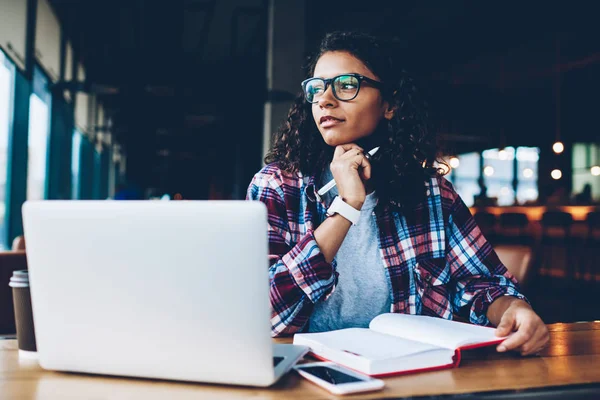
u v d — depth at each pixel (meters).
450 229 1.30
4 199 5.65
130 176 17.38
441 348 0.86
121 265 0.72
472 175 14.63
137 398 0.69
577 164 11.26
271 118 7.21
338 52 1.21
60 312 0.76
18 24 5.31
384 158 1.25
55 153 8.05
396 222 1.25
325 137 1.19
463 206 1.33
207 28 9.55
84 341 0.76
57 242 0.74
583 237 7.06
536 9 7.36
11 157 5.70
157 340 0.73
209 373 0.73
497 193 13.51
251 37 10.26
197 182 26.16
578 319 4.68
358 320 1.22
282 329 1.04
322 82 1.16
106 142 16.66
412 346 0.86
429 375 0.80
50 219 0.74
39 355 0.80
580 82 10.37
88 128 12.12
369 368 0.78
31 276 0.77
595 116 10.45
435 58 9.53
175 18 9.02
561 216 7.17
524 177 12.23
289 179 1.26
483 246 1.29
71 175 9.58
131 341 0.74
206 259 0.69
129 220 0.70
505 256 1.76
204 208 0.68
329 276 0.99
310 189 1.24
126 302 0.73
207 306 0.70
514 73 10.19
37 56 6.43
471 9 7.97
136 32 9.58
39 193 7.28
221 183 21.23
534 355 0.94
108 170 17.25
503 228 8.53
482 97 9.83
